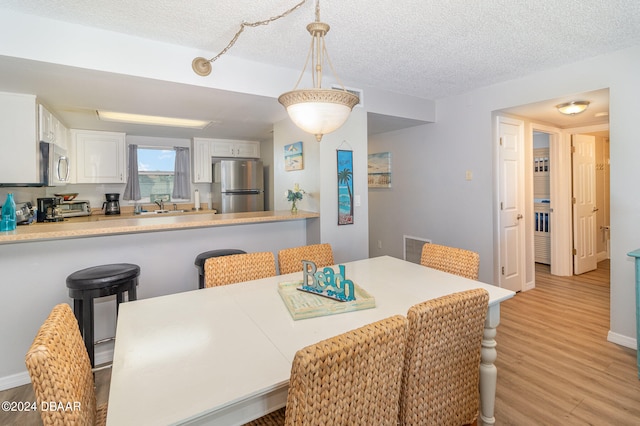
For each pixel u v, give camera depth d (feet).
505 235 12.27
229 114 11.64
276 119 12.74
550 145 14.85
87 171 14.74
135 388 3.09
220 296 5.57
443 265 7.33
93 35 6.98
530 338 8.91
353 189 11.34
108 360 8.14
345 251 11.21
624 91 8.36
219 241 9.80
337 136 10.92
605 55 8.68
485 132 11.66
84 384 3.55
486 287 5.85
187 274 9.25
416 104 12.76
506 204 12.26
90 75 7.36
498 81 10.94
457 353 4.18
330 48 8.16
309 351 2.62
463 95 12.31
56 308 3.78
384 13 6.49
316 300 5.16
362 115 11.40
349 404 2.91
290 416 2.72
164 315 4.80
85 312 6.50
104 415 4.10
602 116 12.48
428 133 13.75
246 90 8.87
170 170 17.74
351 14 6.51
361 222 11.57
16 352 7.19
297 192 10.80
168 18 6.61
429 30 7.23
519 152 12.71
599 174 16.58
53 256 7.49
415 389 3.84
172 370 3.39
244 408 3.18
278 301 5.32
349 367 2.82
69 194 14.33
